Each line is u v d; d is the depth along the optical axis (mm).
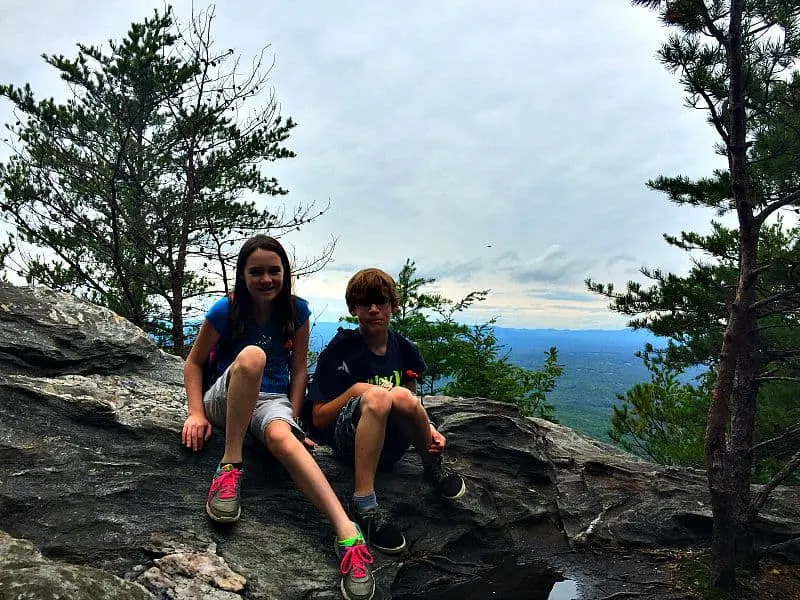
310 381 3324
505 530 3506
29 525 2373
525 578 3029
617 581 3014
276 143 10828
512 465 4070
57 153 10039
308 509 2969
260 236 3119
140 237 10445
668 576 3084
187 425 2998
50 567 1895
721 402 2865
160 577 2242
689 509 3672
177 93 9836
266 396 3051
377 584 2688
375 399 2875
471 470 3930
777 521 3518
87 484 2641
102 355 3834
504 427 4266
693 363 8938
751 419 3141
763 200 4875
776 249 7848
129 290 10961
